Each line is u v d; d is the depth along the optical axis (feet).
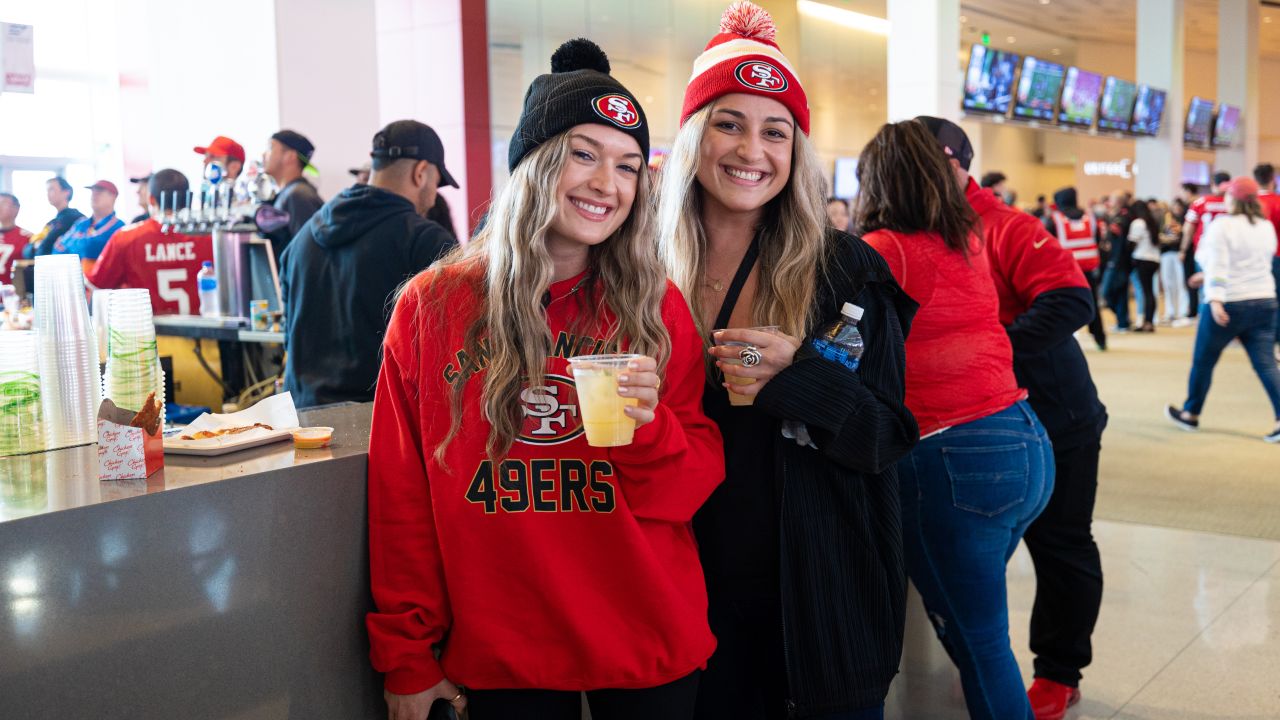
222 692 4.25
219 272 15.58
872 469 5.39
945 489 6.54
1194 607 11.27
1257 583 11.98
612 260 4.91
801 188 5.68
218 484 4.20
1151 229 39.04
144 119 36.09
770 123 5.55
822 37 48.16
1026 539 8.86
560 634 4.65
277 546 4.47
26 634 3.59
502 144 32.19
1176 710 8.86
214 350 15.52
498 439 4.58
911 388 6.56
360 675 4.91
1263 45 81.10
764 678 5.81
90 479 4.21
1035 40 70.38
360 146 28.53
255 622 4.37
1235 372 29.17
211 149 16.38
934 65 29.91
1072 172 90.27
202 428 5.14
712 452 5.09
